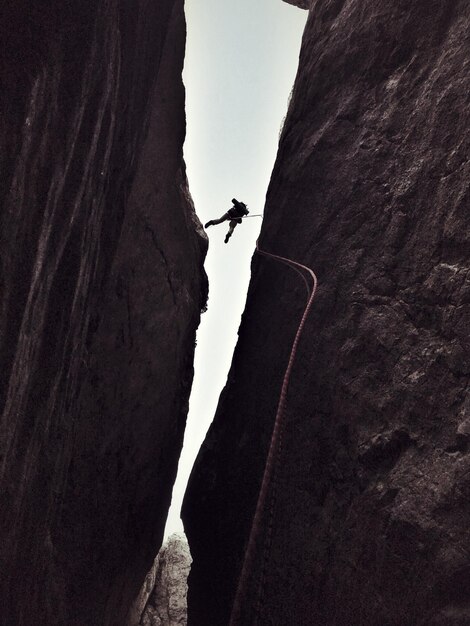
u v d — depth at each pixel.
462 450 4.80
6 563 3.99
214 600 7.80
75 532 6.40
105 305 7.01
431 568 4.70
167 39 8.10
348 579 5.39
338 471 5.95
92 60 4.16
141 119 6.64
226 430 9.02
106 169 5.31
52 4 3.44
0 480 3.69
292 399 6.99
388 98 7.27
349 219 7.15
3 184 3.14
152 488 9.02
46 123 3.56
